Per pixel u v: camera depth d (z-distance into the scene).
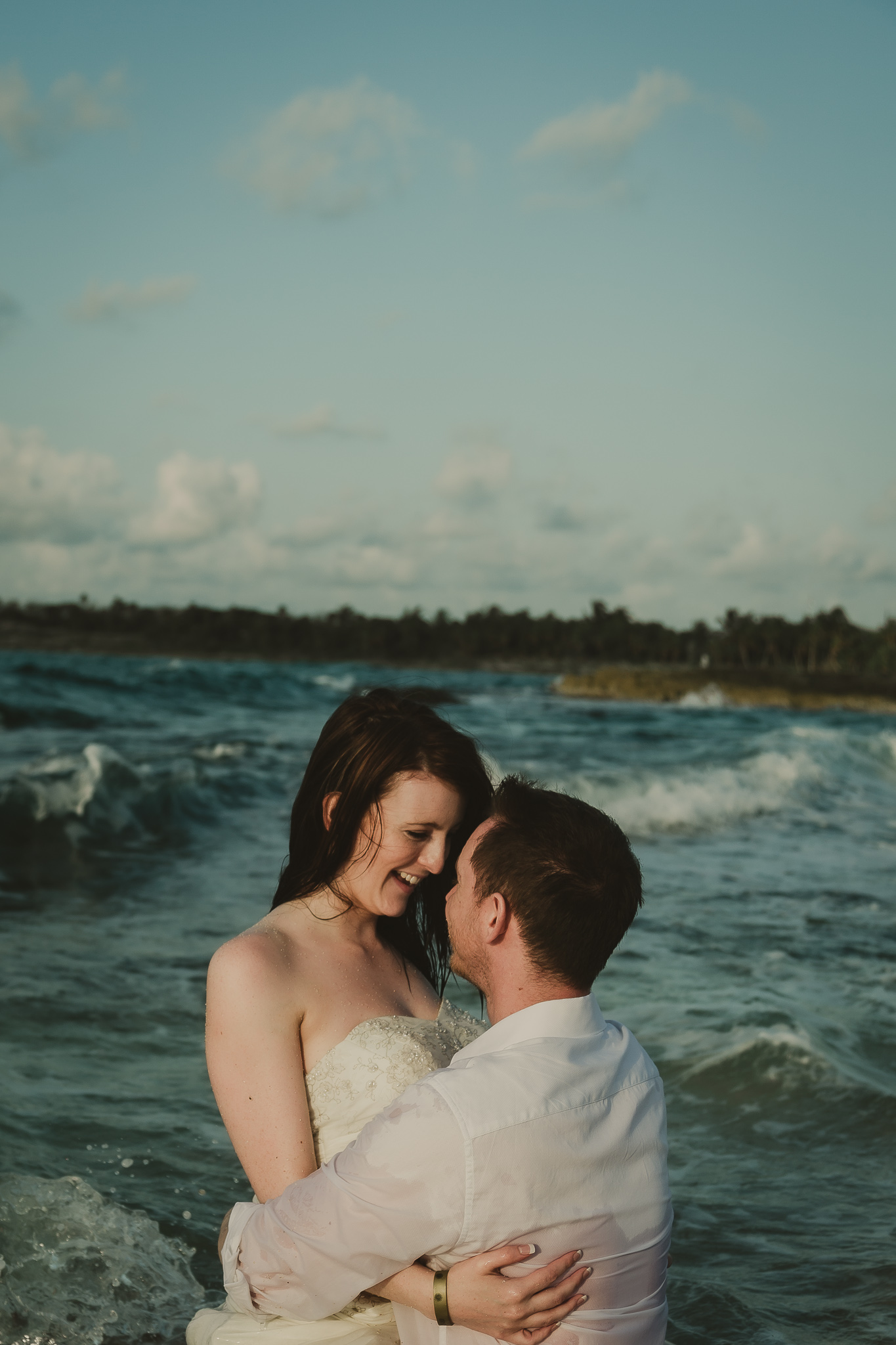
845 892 7.85
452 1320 1.47
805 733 20.66
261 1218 1.60
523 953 1.57
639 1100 1.58
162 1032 4.25
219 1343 1.71
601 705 45.06
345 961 2.01
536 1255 1.46
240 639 167.25
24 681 21.75
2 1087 3.52
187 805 9.51
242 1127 1.80
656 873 8.26
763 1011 4.66
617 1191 1.52
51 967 4.97
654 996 4.98
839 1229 2.97
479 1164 1.43
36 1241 2.55
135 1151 3.16
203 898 6.66
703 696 66.81
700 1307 2.53
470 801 2.02
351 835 1.98
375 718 2.00
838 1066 4.09
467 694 47.16
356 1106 1.81
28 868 7.17
